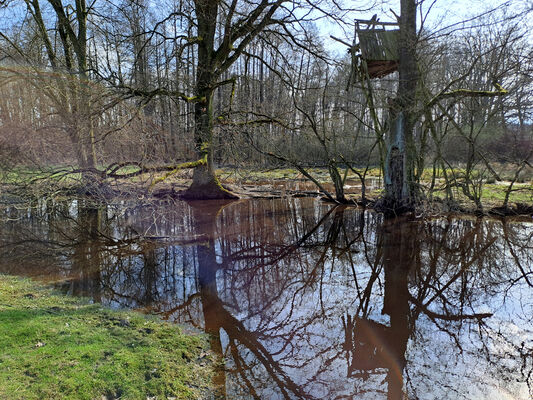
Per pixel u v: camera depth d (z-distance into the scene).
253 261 7.79
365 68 11.93
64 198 11.31
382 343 4.61
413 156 12.27
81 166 12.20
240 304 5.61
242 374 3.75
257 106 16.34
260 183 20.66
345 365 4.08
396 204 12.24
